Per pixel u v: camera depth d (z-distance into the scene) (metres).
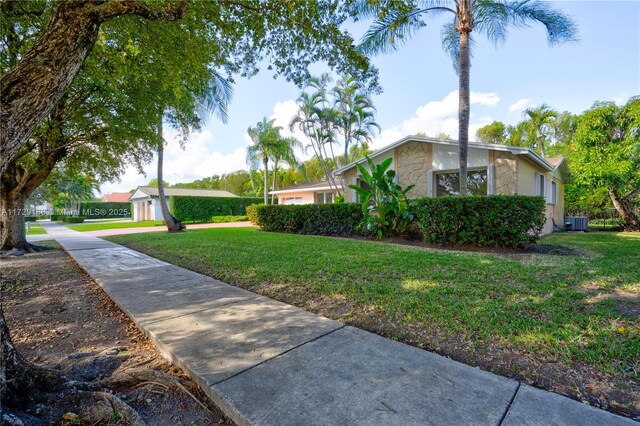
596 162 11.98
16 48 5.46
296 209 12.96
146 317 3.48
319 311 3.65
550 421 1.71
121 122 8.01
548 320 3.09
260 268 5.77
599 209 15.73
